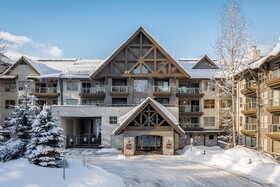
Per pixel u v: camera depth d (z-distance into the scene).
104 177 16.77
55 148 16.58
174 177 19.66
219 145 43.19
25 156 17.83
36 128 16.80
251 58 39.03
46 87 45.41
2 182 12.07
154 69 41.97
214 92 45.38
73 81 44.88
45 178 13.72
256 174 20.12
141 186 17.27
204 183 18.03
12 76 45.53
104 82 44.53
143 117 32.84
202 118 45.22
